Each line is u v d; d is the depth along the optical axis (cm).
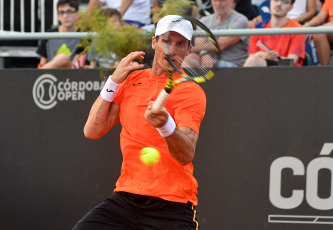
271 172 1459
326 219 1431
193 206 1011
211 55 968
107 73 1548
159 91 999
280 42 1777
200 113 970
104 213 1003
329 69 1438
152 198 974
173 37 962
